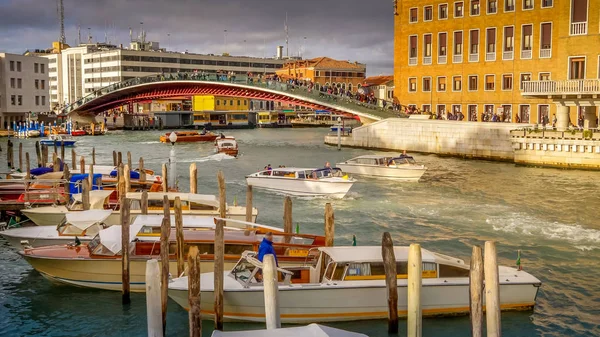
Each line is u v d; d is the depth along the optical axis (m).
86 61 150.38
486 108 56.50
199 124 102.62
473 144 48.50
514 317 14.49
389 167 36.66
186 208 22.12
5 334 13.95
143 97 83.69
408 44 62.00
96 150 59.78
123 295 15.34
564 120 43.53
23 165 45.81
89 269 15.99
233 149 52.56
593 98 42.22
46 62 90.62
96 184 27.58
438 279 14.26
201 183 35.78
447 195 31.45
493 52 55.56
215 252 12.81
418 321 12.07
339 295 13.85
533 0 52.56
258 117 113.38
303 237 16.89
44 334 13.97
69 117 89.69
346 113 62.97
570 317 14.63
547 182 35.38
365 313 14.03
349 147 61.69
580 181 35.59
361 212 27.08
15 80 86.31
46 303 15.57
